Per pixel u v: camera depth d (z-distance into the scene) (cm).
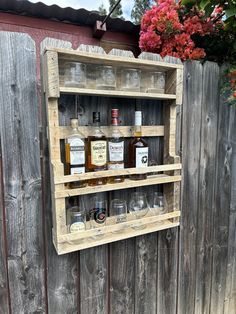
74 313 98
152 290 117
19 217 84
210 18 118
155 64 90
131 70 92
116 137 91
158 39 122
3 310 85
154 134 103
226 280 142
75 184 83
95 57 79
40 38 211
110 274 105
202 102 115
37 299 90
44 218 88
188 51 116
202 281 132
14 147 80
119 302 108
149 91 98
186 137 113
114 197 102
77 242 86
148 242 112
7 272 84
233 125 126
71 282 96
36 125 83
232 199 135
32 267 88
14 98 79
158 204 107
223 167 128
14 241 84
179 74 96
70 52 74
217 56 126
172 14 116
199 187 122
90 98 92
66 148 83
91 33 230
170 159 103
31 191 85
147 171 93
